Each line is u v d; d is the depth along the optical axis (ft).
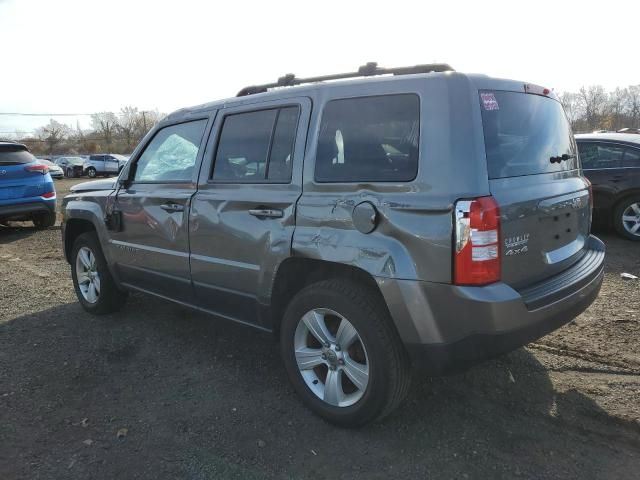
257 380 12.10
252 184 11.30
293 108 10.89
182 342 14.39
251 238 11.05
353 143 9.73
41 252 27.99
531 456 9.02
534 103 10.32
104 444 9.73
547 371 11.94
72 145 270.26
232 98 12.46
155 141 14.40
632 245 23.88
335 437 9.77
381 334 9.16
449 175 8.41
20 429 10.25
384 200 9.00
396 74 10.09
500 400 10.81
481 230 8.16
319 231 9.84
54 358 13.51
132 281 15.15
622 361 12.24
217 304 12.45
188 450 9.49
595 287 10.61
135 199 14.19
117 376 12.47
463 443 9.45
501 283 8.48
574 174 11.39
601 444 9.30
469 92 8.77
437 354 8.66
